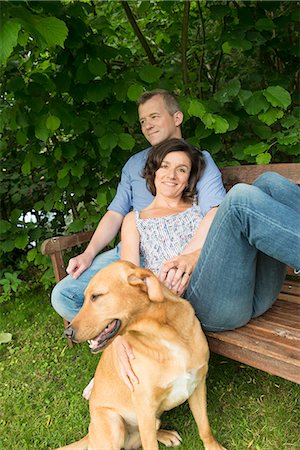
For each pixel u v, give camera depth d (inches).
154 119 112.0
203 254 81.1
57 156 145.2
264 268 83.8
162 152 94.0
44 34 84.7
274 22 140.2
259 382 102.9
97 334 69.2
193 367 75.9
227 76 172.9
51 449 92.4
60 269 124.6
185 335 75.8
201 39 169.8
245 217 73.1
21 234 174.2
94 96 131.5
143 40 160.7
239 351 81.7
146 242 93.4
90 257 111.4
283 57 154.7
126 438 84.7
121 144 133.8
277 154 156.5
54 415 102.5
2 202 203.6
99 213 157.2
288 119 123.6
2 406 108.4
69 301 108.1
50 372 121.1
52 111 132.2
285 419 89.7
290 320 86.5
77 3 127.6
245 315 83.6
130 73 134.0
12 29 77.8
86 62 133.2
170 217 94.3
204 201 96.3
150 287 69.2
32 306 169.6
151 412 74.4
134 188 115.5
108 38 162.1
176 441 87.7
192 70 173.6
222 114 127.6
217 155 153.7
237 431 88.7
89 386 102.2
